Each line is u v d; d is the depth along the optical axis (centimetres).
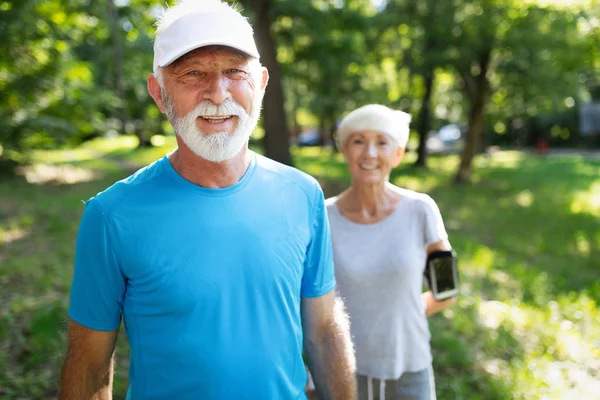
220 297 128
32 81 1145
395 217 198
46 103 1286
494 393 335
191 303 126
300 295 156
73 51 1692
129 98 2388
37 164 1586
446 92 2134
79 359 134
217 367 127
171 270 126
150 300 127
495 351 396
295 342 141
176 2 137
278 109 1129
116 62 1894
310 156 2261
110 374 141
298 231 142
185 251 127
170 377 128
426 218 199
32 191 1159
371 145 197
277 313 136
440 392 333
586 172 1798
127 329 133
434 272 203
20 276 532
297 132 3334
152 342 129
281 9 1035
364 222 201
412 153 2516
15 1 884
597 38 843
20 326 400
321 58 1255
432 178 1529
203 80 129
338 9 1120
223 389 128
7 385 323
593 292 545
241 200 134
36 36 973
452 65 1244
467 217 948
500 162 2244
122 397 312
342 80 1741
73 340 133
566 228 872
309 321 158
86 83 1424
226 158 129
